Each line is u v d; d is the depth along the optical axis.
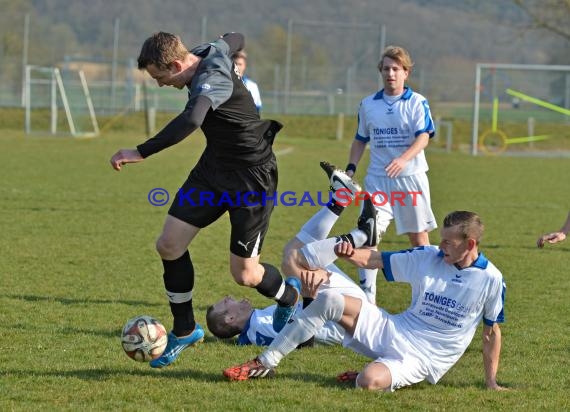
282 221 26.80
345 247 10.80
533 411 9.70
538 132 66.88
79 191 33.00
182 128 9.76
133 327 10.63
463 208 30.58
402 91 16.09
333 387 10.51
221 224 25.84
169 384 10.50
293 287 12.03
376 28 87.38
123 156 9.73
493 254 21.39
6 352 11.88
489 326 10.60
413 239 16.52
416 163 16.14
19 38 86.62
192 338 11.20
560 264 20.09
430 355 10.63
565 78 68.25
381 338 10.70
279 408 9.58
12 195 31.19
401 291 16.95
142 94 76.19
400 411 9.59
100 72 85.06
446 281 10.57
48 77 79.25
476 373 11.45
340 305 10.61
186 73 10.52
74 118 71.62
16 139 59.75
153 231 23.97
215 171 10.90
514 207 31.06
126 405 9.62
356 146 16.70
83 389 10.20
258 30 103.81
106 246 21.36
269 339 12.59
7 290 16.11
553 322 14.49
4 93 79.88
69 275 17.69
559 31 73.50
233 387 10.44
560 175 43.97
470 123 69.94
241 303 12.90
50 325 13.51
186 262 11.04
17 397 9.85
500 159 53.59
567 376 11.34
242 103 10.69
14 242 21.66
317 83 80.94
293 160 48.62
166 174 40.16
